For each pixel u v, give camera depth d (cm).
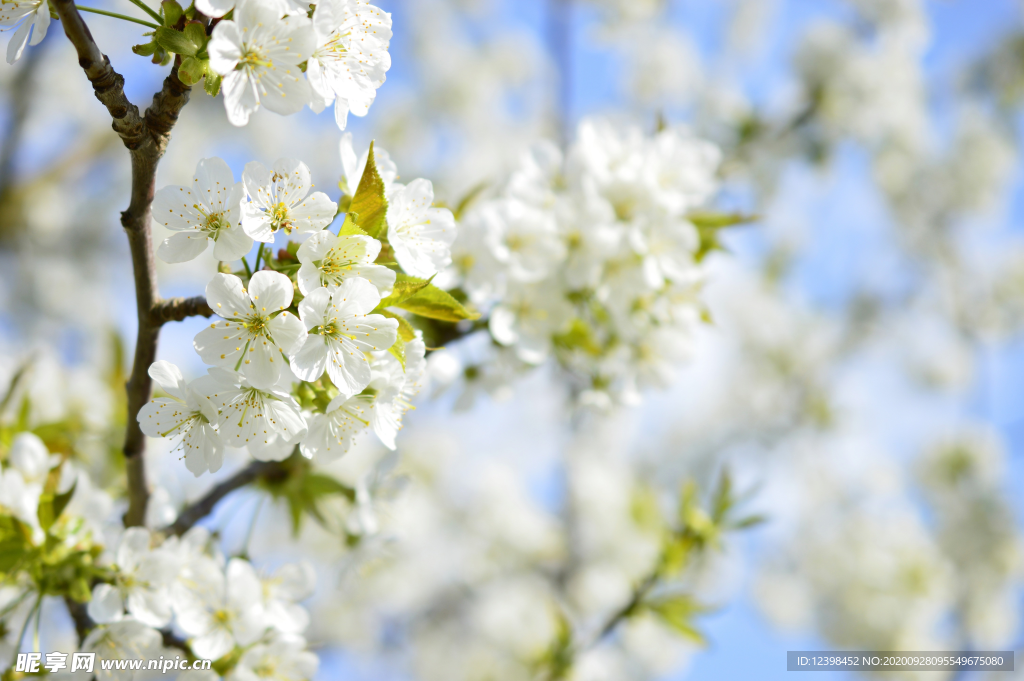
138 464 234
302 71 179
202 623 233
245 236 188
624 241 324
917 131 940
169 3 170
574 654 425
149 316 200
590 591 768
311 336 180
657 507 591
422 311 223
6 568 223
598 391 347
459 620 867
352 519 312
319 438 201
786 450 1022
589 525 837
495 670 752
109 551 229
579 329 329
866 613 869
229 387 185
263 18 171
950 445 1012
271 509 337
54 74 835
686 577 600
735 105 733
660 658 769
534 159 332
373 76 194
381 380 202
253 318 180
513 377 332
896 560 894
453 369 311
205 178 188
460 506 877
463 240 309
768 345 1066
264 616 240
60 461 262
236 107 173
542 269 308
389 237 214
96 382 390
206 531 247
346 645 801
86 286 853
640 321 338
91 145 793
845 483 1014
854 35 761
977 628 927
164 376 187
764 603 961
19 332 812
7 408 327
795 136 726
